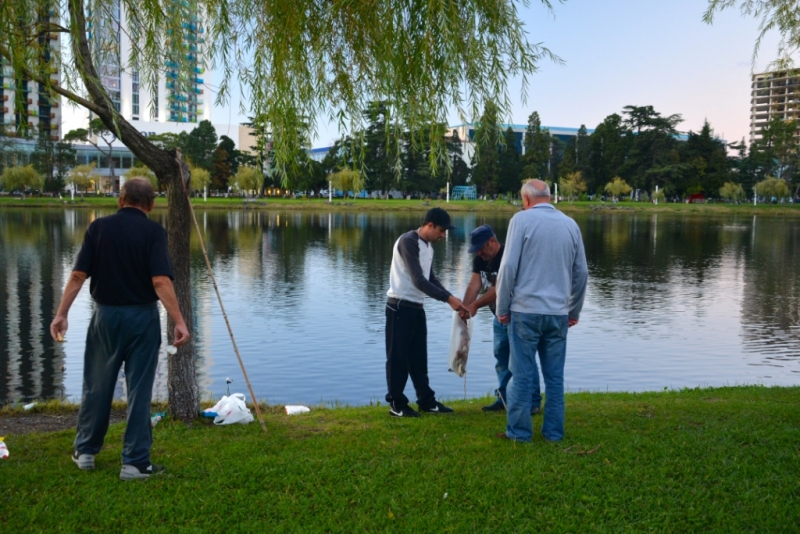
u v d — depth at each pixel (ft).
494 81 17.51
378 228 174.19
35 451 15.92
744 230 197.06
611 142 351.25
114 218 13.67
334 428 18.16
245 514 12.44
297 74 18.48
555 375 16.66
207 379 36.47
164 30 19.22
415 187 300.40
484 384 35.68
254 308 59.47
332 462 14.83
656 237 164.66
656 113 348.79
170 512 12.43
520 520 12.27
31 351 41.45
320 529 11.85
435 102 17.78
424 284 19.30
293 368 38.93
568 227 16.20
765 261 109.70
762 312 61.77
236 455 15.48
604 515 12.55
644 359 42.88
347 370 38.47
